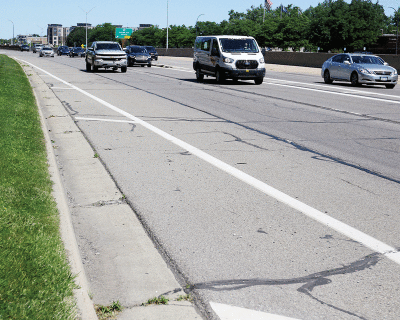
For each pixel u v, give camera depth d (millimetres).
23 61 48062
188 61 60000
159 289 3635
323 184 6488
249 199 5793
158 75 30109
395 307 3416
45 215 4602
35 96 15383
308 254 4277
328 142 9430
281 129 10844
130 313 3279
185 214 5254
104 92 18344
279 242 4531
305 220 5117
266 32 90875
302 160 7863
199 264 4066
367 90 21984
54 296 3152
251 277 3846
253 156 8070
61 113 12453
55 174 6230
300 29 87562
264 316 3275
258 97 17828
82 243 4484
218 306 3396
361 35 72562
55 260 3652
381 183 6594
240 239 4594
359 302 3480
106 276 3838
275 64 52219
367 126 11516
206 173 6945
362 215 5301
